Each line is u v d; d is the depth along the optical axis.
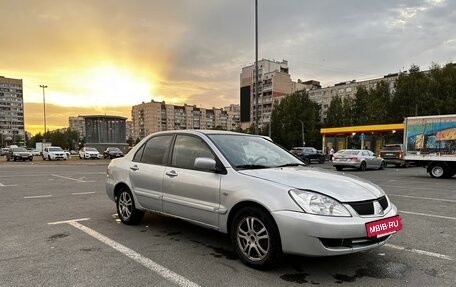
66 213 7.21
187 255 4.50
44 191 10.72
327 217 3.57
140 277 3.78
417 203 8.88
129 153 6.37
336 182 4.07
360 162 22.03
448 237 5.47
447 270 4.04
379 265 4.17
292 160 5.29
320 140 63.12
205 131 5.29
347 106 62.62
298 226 3.60
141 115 139.12
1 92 121.56
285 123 63.12
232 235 4.28
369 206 3.82
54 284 3.58
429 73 49.03
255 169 4.50
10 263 4.19
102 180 14.28
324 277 3.79
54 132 116.50
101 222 6.35
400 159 25.83
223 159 4.61
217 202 4.45
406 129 17.67
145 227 5.93
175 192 5.05
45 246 4.87
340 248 3.59
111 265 4.14
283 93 100.88
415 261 4.33
